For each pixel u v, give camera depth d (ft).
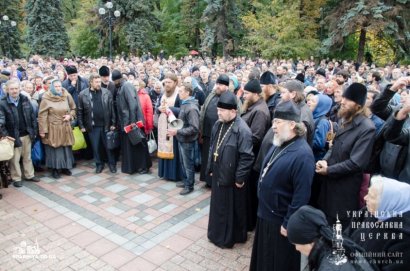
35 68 39.99
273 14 85.40
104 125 22.62
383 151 11.84
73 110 22.80
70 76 24.82
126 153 22.89
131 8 98.58
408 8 68.08
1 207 18.17
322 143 14.02
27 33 113.19
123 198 19.31
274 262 10.87
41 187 20.86
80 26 114.62
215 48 100.22
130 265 13.33
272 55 82.58
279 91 17.24
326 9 80.38
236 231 14.55
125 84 21.79
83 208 18.10
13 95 19.97
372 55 86.07
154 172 23.50
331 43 73.20
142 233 15.64
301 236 6.73
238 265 13.30
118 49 108.78
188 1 111.04
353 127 11.44
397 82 11.73
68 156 22.31
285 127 10.27
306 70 49.14
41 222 16.62
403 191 7.71
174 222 16.66
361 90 11.28
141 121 22.15
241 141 13.58
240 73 31.86
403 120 10.59
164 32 114.11
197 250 14.32
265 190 10.76
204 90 26.03
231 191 14.03
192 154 19.36
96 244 14.76
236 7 94.07
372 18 66.39
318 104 14.48
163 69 42.50
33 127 21.31
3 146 18.85
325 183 11.96
